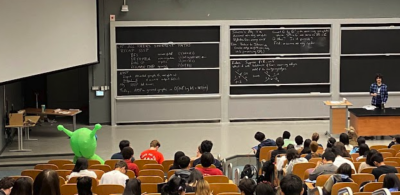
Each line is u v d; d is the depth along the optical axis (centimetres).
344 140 1120
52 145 1445
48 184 529
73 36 1449
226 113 1738
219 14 1705
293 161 941
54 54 1362
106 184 787
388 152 1052
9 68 1198
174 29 1705
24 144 1456
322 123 1711
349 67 1752
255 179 1097
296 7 1719
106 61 1700
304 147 1101
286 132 1203
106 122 1725
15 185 549
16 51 1220
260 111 1744
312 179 853
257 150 1166
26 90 1816
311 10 1723
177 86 1722
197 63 1719
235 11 1708
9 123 1377
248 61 1728
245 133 1580
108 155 1352
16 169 1310
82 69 1872
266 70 1738
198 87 1727
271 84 1739
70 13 1431
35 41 1284
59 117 1816
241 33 1717
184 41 1709
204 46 1716
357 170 947
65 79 1869
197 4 1695
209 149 998
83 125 1712
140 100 1709
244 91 1748
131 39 1695
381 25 1750
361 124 1430
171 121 1725
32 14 1271
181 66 1716
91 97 1708
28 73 1262
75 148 1127
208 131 1611
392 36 1745
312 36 1734
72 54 1445
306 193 830
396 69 1758
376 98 1517
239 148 1407
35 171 920
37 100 1745
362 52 1745
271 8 1714
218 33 1717
